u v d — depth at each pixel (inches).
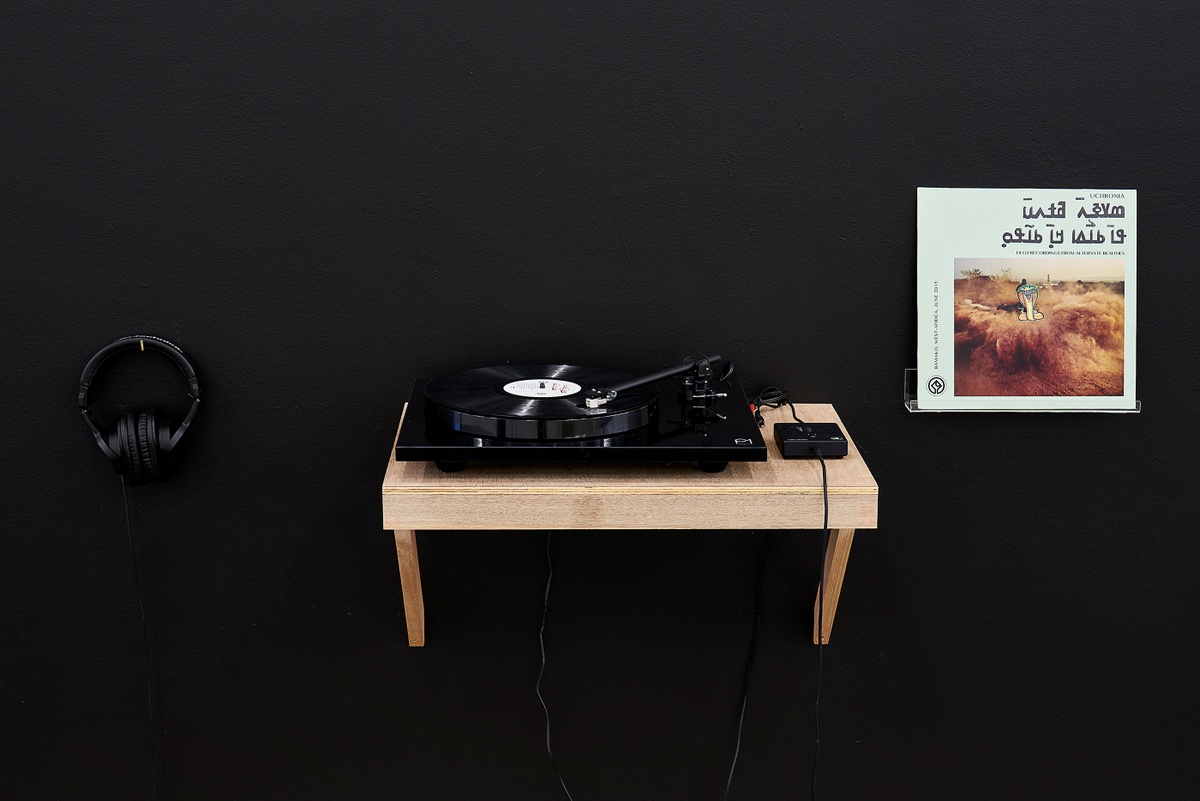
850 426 57.8
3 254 54.1
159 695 60.2
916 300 55.8
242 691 60.5
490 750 62.0
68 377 55.7
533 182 54.4
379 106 53.4
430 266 55.2
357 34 52.7
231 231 54.4
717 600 60.2
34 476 56.9
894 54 53.6
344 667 60.5
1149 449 58.2
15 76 52.4
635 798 62.7
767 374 57.0
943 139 54.5
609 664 61.0
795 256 55.6
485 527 45.8
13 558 57.8
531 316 56.0
